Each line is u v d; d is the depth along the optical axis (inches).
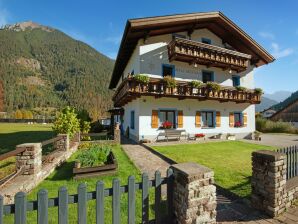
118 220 128.3
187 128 701.9
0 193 178.7
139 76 574.2
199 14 650.2
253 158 193.6
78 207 117.8
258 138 756.6
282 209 181.5
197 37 742.5
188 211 127.9
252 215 178.1
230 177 264.5
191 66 719.1
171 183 143.3
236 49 824.3
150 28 613.6
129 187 131.0
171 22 607.5
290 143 641.0
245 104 837.8
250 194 213.3
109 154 330.3
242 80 837.2
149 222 139.5
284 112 1508.4
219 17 694.5
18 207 108.7
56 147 385.7
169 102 672.4
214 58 689.0
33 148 233.1
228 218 173.0
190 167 140.9
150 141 606.9
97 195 121.9
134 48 702.5
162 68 665.6
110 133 868.0
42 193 111.6
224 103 786.8
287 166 216.4
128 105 798.5
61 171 298.7
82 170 261.4
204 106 740.0
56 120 498.6
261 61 851.4
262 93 811.4
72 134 498.3
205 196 133.4
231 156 399.5
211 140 676.1
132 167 320.2
